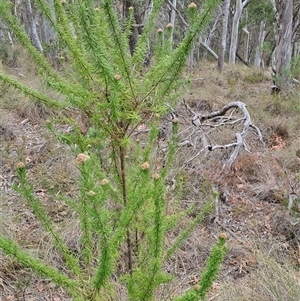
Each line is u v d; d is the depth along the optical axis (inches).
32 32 359.3
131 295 55.7
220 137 186.4
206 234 122.9
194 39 54.2
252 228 128.0
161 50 66.4
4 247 47.8
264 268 101.1
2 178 146.2
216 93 285.6
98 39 51.6
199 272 104.7
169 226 71.4
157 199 50.1
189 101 250.2
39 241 111.3
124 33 57.4
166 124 185.0
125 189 66.5
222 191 144.6
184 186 137.1
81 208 56.3
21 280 97.7
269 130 212.4
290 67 294.7
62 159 154.3
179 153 159.6
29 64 273.3
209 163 159.2
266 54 621.0
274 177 155.8
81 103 56.8
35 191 136.5
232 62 590.2
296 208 116.9
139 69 63.2
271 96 275.4
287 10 287.0
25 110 204.2
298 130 219.1
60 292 95.8
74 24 57.0
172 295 83.6
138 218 62.6
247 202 142.2
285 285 91.7
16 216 122.4
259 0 585.9
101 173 66.6
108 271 46.3
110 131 59.9
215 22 730.8
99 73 51.5
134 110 59.0
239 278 103.3
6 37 366.3
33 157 160.4
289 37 289.0
